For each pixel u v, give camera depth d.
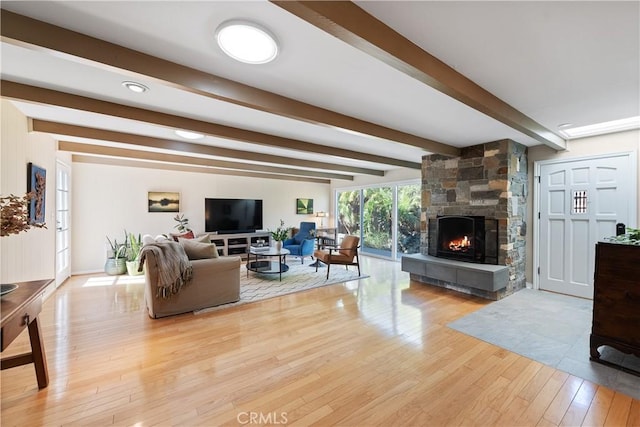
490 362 2.41
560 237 4.27
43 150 3.75
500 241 4.16
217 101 2.70
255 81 2.30
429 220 5.11
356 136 3.96
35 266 3.51
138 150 5.03
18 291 1.84
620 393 2.01
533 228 4.54
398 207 7.20
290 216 8.38
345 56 1.94
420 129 3.61
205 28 1.64
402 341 2.78
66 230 5.00
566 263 4.22
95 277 5.16
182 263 3.42
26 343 2.69
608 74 2.22
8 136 2.79
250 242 7.10
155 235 6.18
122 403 1.88
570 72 2.19
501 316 3.41
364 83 2.35
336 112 3.00
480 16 1.56
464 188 4.58
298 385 2.09
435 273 4.47
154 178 6.19
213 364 2.36
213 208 6.80
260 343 2.72
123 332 2.93
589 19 1.58
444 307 3.72
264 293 4.27
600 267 2.41
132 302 3.83
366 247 8.13
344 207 8.88
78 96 2.56
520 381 2.15
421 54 1.86
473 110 2.95
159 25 1.62
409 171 6.87
